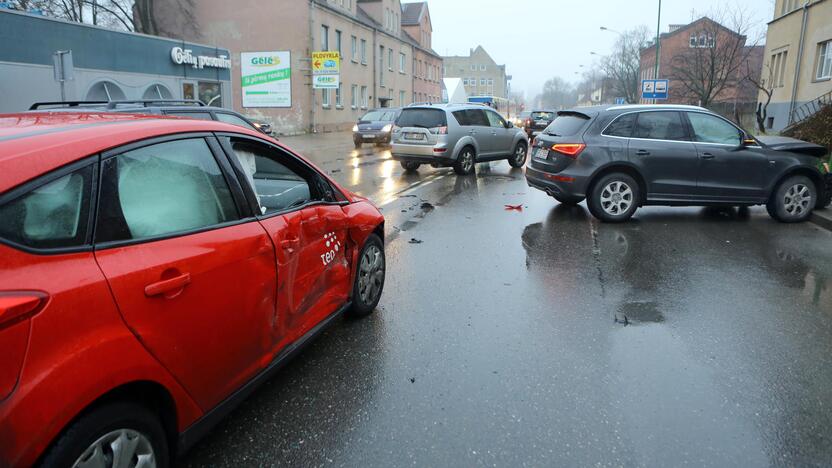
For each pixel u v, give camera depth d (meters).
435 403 3.26
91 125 2.40
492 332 4.28
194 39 33.75
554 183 8.41
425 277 5.64
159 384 2.24
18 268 1.81
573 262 6.23
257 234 2.90
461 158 14.13
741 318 4.60
